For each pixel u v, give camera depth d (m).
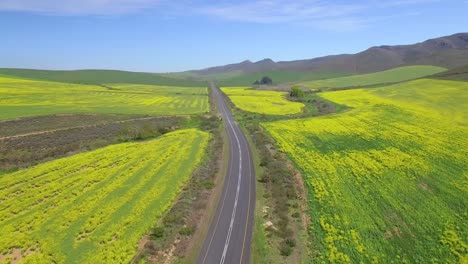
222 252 36.47
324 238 38.19
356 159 62.22
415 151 63.81
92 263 33.78
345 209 43.91
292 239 38.62
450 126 80.56
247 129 96.88
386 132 78.88
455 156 59.59
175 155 67.44
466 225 38.69
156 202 46.50
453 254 33.94
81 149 73.56
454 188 47.44
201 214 44.56
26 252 36.38
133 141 81.31
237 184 54.81
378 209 43.38
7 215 43.41
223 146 77.56
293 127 92.44
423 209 42.59
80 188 51.28
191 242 38.28
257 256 35.91
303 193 50.50
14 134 82.06
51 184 52.62
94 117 105.31
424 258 33.66
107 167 60.84
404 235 37.56
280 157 67.44
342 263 33.50
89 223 41.22
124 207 45.03
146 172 57.75
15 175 56.53
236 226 41.69
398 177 52.56
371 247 35.72
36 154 68.19
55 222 41.50
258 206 47.16
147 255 35.56
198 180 55.19
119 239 37.91
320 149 70.56
